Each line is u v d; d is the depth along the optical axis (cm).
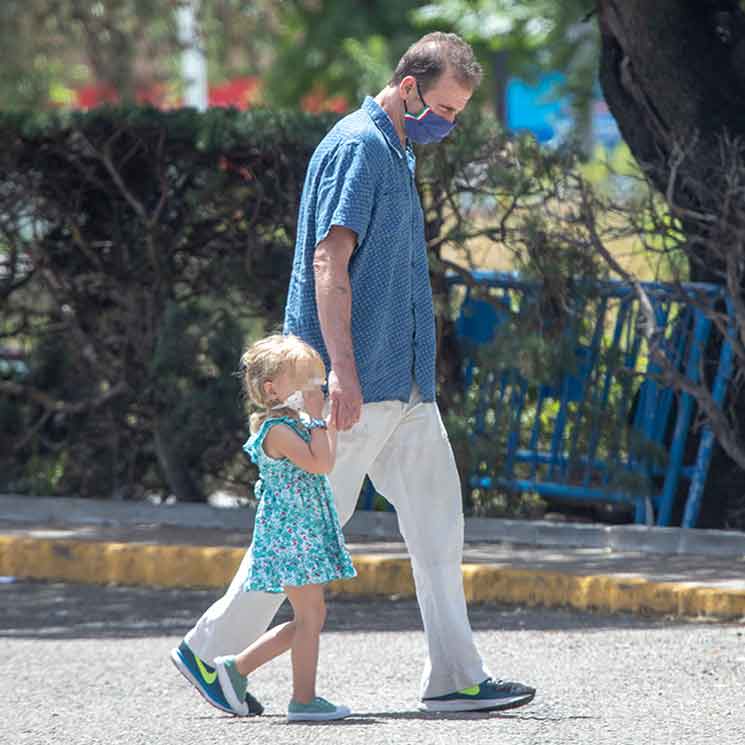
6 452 4003
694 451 3453
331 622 2805
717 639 2536
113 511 3750
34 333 3984
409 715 2003
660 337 3288
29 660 2508
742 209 3269
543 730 1895
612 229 3397
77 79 7500
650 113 3434
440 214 3488
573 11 7256
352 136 1955
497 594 2969
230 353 3706
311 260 1983
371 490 3647
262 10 6856
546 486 3541
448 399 3597
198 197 3719
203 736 1894
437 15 7725
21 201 3909
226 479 3791
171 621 2884
